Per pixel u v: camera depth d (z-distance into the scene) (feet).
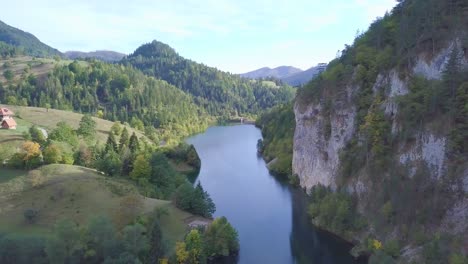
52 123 458.50
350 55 324.80
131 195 243.81
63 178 262.67
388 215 209.97
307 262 217.36
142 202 250.16
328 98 313.94
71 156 306.76
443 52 224.74
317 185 304.71
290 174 390.63
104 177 285.64
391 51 273.54
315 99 335.88
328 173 296.71
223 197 328.90
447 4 240.73
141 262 181.88
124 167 323.16
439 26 235.40
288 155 422.41
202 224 241.76
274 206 305.32
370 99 270.46
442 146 196.03
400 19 288.71
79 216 226.99
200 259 201.67
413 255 182.80
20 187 250.78
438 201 189.47
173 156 437.17
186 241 204.85
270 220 277.44
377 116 249.55
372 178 235.40
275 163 426.92
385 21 310.86
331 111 299.17
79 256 183.52
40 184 254.47
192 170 423.23
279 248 234.79
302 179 353.51
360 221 228.22
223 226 225.56
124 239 188.75
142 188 291.99
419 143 210.38
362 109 272.31
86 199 244.63
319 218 260.42
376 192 228.84
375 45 303.27
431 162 201.05
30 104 635.25
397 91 246.47
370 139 248.52
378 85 268.62
